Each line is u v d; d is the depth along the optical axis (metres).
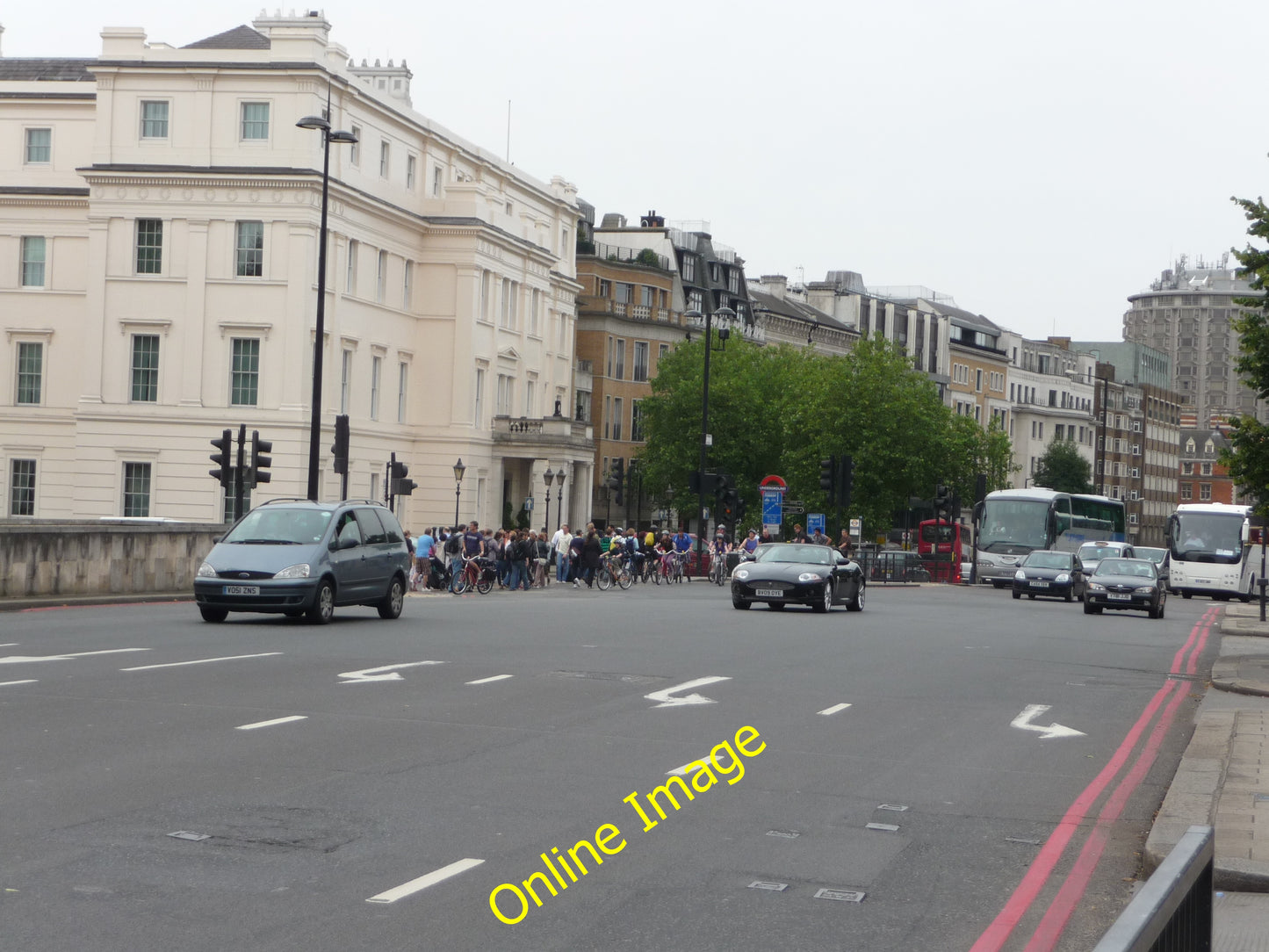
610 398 100.25
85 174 66.56
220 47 68.00
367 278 71.06
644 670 19.41
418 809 9.80
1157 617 43.88
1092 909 8.19
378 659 19.44
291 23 76.38
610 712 15.09
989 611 41.91
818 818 10.28
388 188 72.94
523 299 83.12
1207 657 27.45
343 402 70.00
